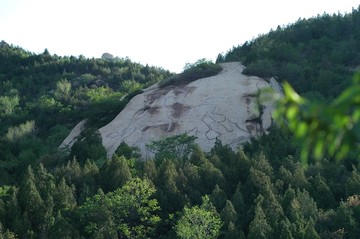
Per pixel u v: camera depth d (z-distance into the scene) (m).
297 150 65.56
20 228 45.19
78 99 136.88
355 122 3.88
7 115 121.25
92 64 169.62
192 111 83.69
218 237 45.44
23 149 92.31
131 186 48.12
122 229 44.97
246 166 59.66
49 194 49.62
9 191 53.50
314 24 135.50
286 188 54.69
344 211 45.12
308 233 41.22
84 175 58.19
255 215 44.66
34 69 165.12
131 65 175.00
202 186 56.12
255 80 91.56
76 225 46.03
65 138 95.19
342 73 103.31
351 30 130.00
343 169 58.97
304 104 4.05
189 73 97.31
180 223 42.41
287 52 111.00
